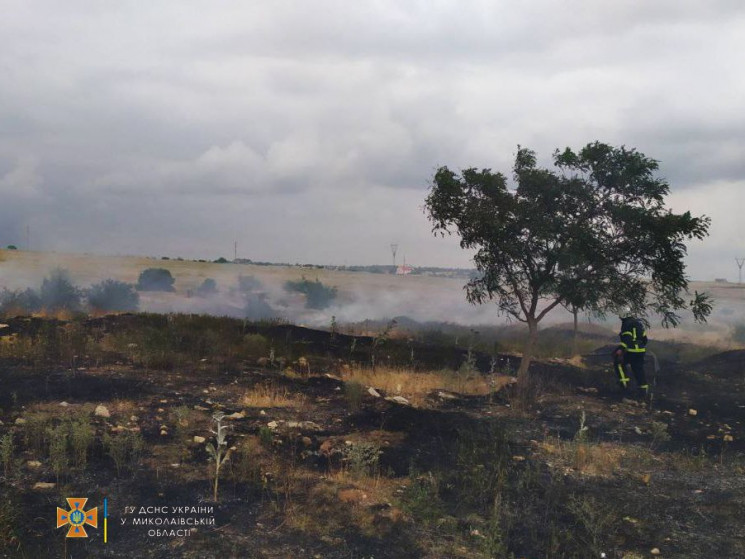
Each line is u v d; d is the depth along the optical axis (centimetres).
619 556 556
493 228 1151
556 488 719
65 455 652
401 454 790
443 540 565
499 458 794
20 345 1184
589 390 1316
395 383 1214
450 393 1208
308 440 789
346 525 574
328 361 1428
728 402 1266
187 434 773
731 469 829
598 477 774
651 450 905
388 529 573
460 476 732
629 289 1144
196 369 1191
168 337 1427
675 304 1151
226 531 539
